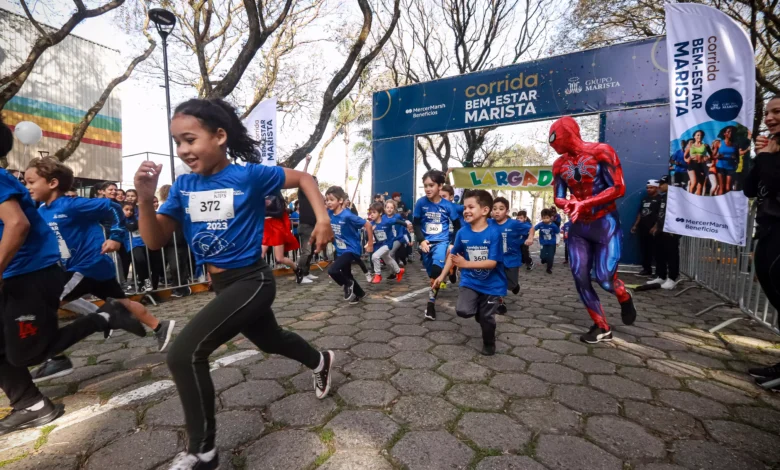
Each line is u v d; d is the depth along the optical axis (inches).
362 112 885.2
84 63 528.1
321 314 178.5
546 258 325.1
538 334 148.5
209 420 64.2
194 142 67.9
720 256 205.5
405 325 159.9
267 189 73.5
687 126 170.6
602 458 73.1
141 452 75.8
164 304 208.7
